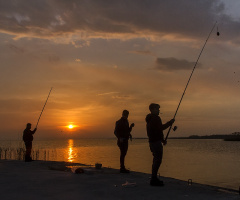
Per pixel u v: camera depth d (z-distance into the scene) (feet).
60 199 14.02
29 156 34.32
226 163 112.16
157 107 18.37
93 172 22.20
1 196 14.60
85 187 16.93
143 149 247.09
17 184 17.75
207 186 18.35
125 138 23.84
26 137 34.27
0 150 56.34
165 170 87.20
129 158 133.49
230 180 65.16
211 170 86.94
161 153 17.88
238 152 199.72
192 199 14.24
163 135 18.02
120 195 15.01
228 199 14.30
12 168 26.48
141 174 22.94
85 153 186.91
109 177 20.81
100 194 15.17
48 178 20.02
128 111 24.63
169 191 16.15
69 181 18.90
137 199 14.21
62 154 172.76
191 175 75.00
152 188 16.92
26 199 13.98
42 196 14.60
